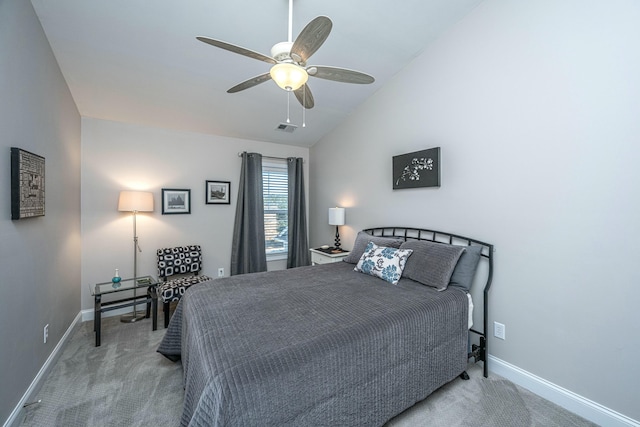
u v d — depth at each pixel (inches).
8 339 60.1
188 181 146.3
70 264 105.0
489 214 84.5
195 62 99.7
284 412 43.8
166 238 140.3
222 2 78.4
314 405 47.3
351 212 146.5
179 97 118.6
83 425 61.6
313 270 104.1
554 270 70.8
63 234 97.3
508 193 79.9
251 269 161.2
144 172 134.7
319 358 48.5
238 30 87.5
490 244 84.0
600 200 63.2
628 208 59.5
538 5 73.1
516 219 78.2
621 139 60.2
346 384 51.5
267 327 56.2
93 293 101.9
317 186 177.5
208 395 40.5
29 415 64.4
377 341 56.3
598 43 63.2
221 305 68.2
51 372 81.3
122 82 106.0
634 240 58.8
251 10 81.4
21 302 66.1
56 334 89.0
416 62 107.8
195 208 148.3
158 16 81.0
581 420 64.5
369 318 60.2
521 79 76.7
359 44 99.2
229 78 109.0
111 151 127.0
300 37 53.8
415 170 106.8
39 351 75.4
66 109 101.6
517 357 78.1
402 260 90.7
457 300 75.5
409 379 62.4
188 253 140.1
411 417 64.2
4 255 59.1
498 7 81.6
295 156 182.7
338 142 155.4
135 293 126.0
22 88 67.5
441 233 98.2
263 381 42.4
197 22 83.9
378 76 118.1
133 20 81.5
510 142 79.2
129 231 130.7
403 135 114.5
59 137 94.0
